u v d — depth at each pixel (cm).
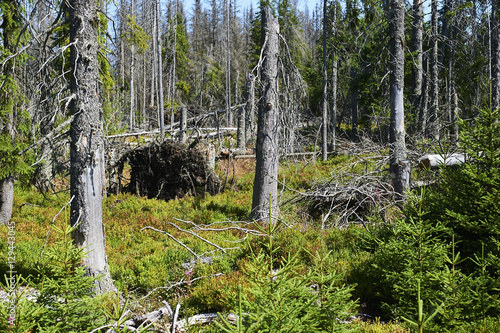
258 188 1086
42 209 1266
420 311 246
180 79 4578
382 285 549
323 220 1002
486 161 509
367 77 1928
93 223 655
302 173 1538
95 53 666
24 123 1116
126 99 2967
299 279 356
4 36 1105
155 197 1462
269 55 1098
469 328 357
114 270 777
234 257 780
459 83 1620
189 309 588
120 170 1592
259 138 1096
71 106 655
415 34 1495
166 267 793
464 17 1480
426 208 570
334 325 338
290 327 282
